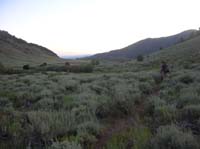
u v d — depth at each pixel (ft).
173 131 15.85
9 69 158.20
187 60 128.16
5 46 420.77
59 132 19.74
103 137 20.61
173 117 21.59
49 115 23.30
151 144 15.39
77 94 38.29
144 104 31.99
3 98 36.81
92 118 23.99
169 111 23.35
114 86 45.52
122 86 44.34
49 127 20.25
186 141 14.56
